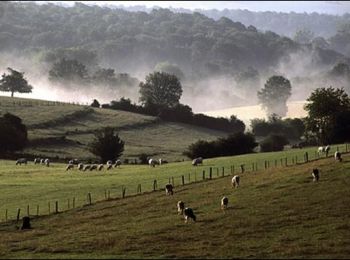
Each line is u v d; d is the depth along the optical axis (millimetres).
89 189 80375
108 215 62250
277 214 57031
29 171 104188
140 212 62406
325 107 120438
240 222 54875
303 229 51875
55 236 53219
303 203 60406
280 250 45781
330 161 81938
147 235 51531
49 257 44906
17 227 59031
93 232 54031
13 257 45406
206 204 63688
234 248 46688
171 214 60375
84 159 132250
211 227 53781
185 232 52250
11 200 74688
